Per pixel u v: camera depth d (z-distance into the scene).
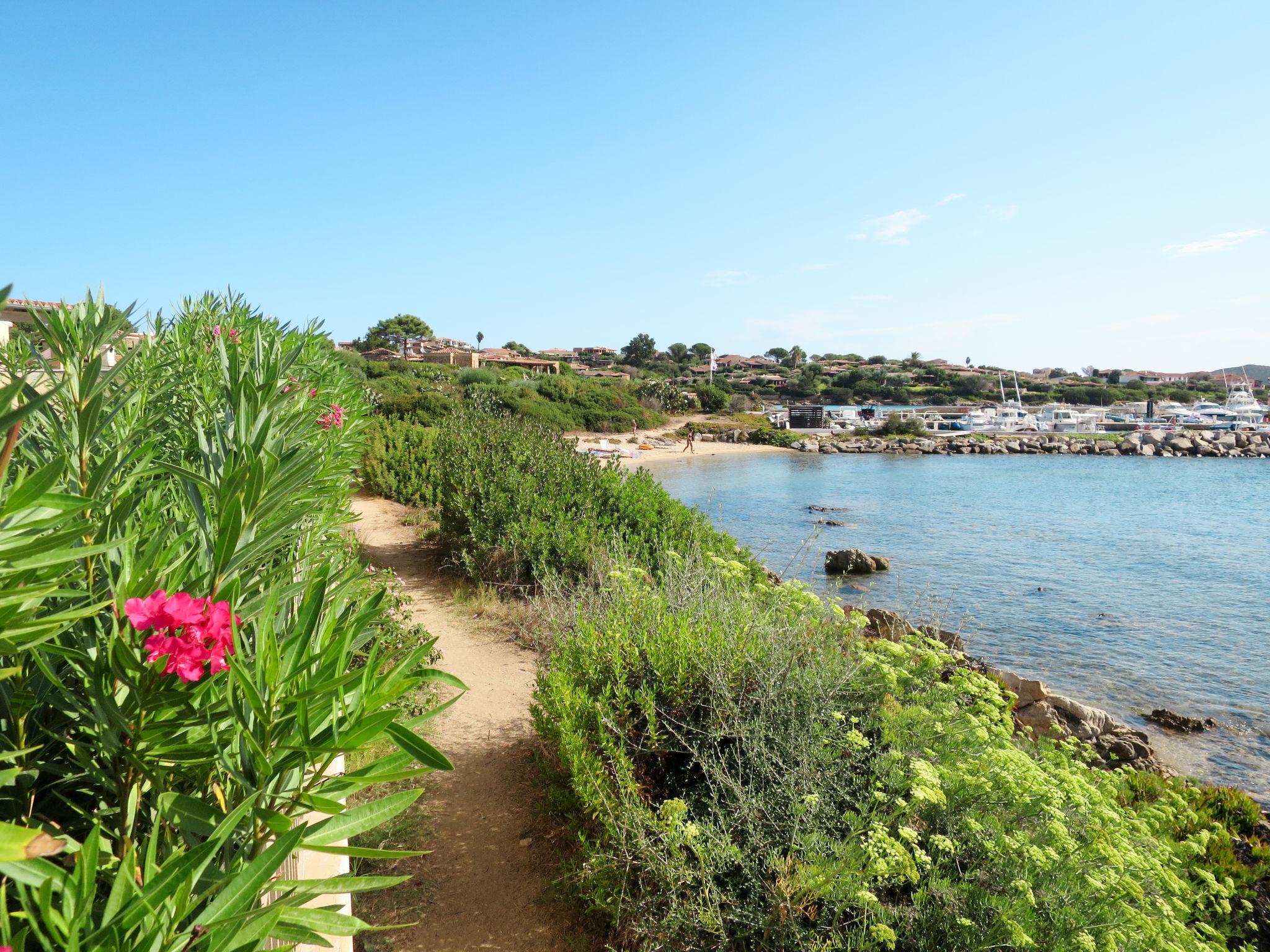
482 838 4.44
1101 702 10.76
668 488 35.78
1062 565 19.86
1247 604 16.06
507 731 5.76
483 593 8.97
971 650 12.85
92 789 1.80
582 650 5.19
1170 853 4.41
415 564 10.75
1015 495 35.75
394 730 1.71
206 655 1.55
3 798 1.55
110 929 1.24
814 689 4.47
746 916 3.37
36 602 1.43
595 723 4.50
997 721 5.31
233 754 1.74
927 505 31.80
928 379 130.25
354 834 1.77
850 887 3.16
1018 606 15.69
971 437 71.50
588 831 4.19
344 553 3.88
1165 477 46.53
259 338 3.30
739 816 3.74
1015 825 3.93
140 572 1.77
